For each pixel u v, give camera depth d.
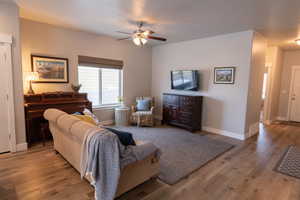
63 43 4.20
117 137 1.79
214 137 4.34
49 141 3.74
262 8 2.87
